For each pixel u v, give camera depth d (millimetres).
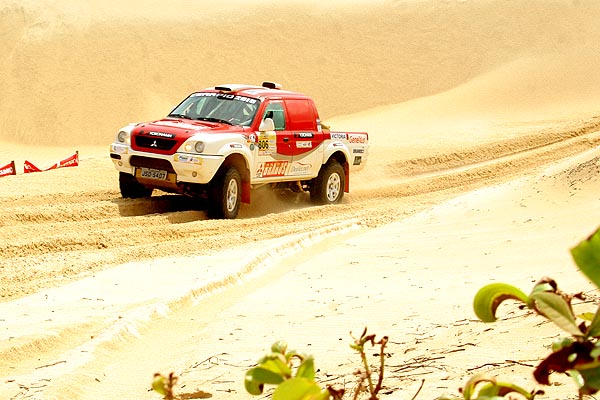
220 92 29469
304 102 30156
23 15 98000
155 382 3018
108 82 89188
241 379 11023
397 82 96312
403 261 19016
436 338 11750
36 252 21734
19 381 11320
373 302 15133
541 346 10234
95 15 100312
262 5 108188
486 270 17141
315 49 101188
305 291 16703
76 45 94562
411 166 44000
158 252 21625
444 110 81250
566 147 46969
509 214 23078
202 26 102062
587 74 89500
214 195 26922
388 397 9109
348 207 30094
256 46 100375
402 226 23578
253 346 12734
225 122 28375
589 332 2537
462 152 47062
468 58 100062
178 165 26453
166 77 92312
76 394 10922
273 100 29031
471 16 107312
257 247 22219
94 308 15500
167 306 15703
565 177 25219
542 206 23156
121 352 13188
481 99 83750
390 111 85875
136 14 102062
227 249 22281
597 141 48219
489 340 10891
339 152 31703
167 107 87625
